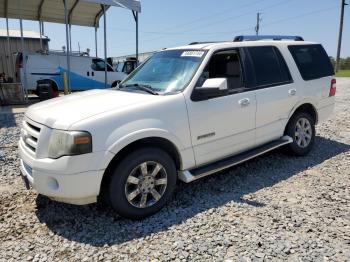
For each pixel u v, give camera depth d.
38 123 3.57
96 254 3.07
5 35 21.97
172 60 4.59
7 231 3.47
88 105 3.72
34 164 3.40
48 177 3.33
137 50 13.30
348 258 2.93
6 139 7.19
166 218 3.69
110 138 3.35
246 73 4.68
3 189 4.51
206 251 3.06
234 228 3.44
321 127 7.99
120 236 3.36
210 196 4.23
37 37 23.03
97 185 3.33
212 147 4.23
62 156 3.25
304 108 5.67
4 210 3.92
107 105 3.66
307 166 5.25
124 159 3.48
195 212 3.81
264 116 4.82
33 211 3.90
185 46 4.88
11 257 3.04
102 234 3.41
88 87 16.53
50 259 3.01
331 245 3.12
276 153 5.86
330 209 3.81
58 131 3.31
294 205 3.92
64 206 4.01
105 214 3.81
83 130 3.25
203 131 4.08
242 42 4.86
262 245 3.13
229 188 4.47
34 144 3.55
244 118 4.53
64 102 3.99
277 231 3.37
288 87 5.17
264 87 4.84
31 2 15.00
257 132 4.77
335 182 4.60
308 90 5.52
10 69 22.17
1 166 5.39
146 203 3.71
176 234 3.36
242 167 5.24
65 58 16.05
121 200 3.51
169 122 3.76
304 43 5.81
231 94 4.41
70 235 3.40
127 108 3.57
